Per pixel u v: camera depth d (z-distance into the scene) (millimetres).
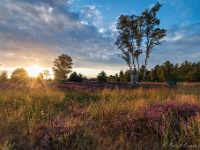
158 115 4984
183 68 57406
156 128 4383
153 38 26203
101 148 3527
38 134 4250
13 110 6336
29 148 3695
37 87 15031
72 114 5891
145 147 3748
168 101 6621
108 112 5902
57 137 3871
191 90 12039
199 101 6918
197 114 4832
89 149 3467
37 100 8367
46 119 5418
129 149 3582
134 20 27125
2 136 4098
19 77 33062
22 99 8438
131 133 4246
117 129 4590
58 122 4676
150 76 58188
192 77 48219
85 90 15203
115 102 7305
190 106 5746
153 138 4039
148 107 5910
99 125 4754
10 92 10195
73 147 3561
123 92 11938
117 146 3781
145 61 27172
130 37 27406
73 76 45688
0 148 3375
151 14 26156
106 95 11281
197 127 4059
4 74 35844
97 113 5914
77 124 4547
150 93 11367
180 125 4301
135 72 27203
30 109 6238
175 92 11406
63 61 50875
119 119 5176
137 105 6590
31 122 4777
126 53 27438
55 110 6746
